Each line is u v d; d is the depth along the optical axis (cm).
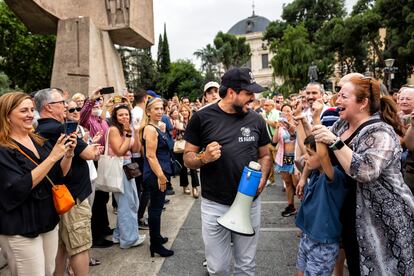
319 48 3381
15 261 231
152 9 1145
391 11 2667
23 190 218
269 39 4584
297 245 420
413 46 2370
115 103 430
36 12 808
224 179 250
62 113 293
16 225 224
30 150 239
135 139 451
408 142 284
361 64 3144
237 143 251
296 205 592
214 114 256
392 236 208
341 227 234
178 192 719
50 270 255
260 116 272
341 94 228
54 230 256
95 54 880
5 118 229
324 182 234
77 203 289
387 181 210
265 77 6191
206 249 261
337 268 292
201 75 5153
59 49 846
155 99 400
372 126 212
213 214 254
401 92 350
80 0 909
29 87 2658
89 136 426
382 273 209
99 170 398
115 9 928
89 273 354
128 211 414
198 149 262
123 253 403
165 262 376
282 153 531
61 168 259
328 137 210
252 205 262
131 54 4262
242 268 266
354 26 2841
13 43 2483
